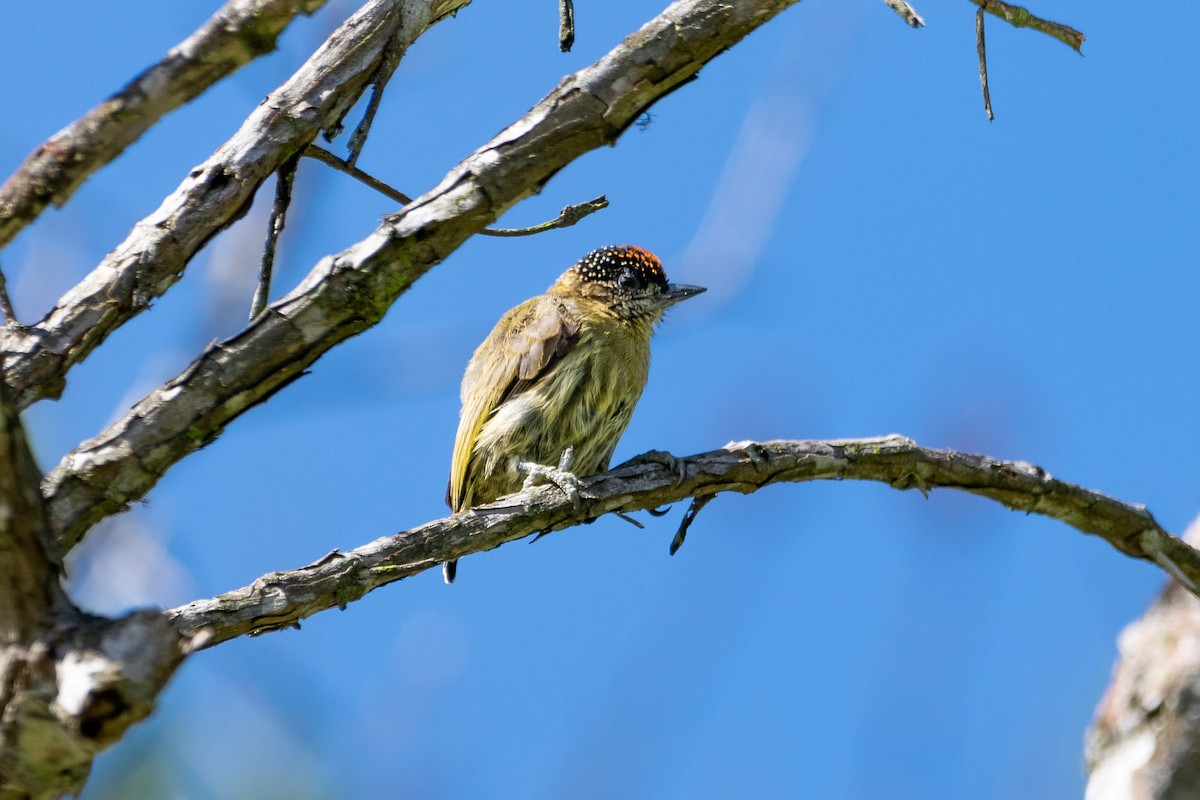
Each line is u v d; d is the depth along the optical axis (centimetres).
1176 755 845
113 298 768
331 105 793
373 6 801
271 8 706
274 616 859
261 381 766
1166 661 877
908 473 1088
